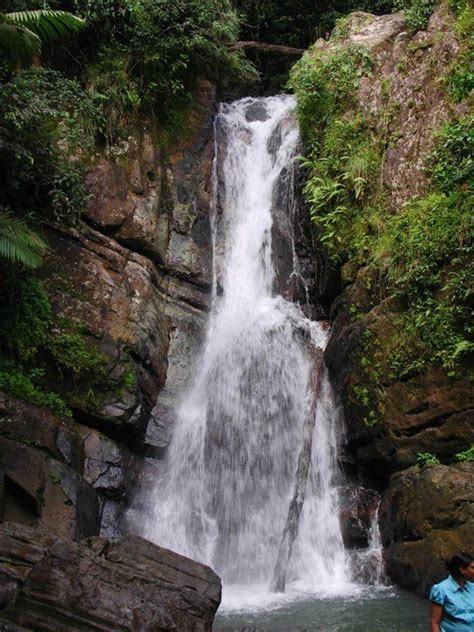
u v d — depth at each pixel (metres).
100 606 6.04
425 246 9.99
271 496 11.21
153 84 13.76
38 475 8.39
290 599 8.86
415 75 11.71
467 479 8.47
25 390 9.66
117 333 11.03
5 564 6.28
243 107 16.64
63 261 11.05
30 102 10.45
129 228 12.25
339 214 12.03
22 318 10.17
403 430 9.95
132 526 10.17
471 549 7.96
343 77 13.00
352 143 12.38
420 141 11.15
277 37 20.33
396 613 7.87
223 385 12.38
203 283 13.51
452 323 9.51
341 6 19.95
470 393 9.19
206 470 11.50
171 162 14.08
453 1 11.58
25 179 10.77
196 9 14.42
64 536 8.25
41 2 12.30
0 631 5.61
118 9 13.66
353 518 10.39
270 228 14.41
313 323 12.86
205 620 6.37
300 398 11.86
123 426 10.61
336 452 11.27
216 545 10.73
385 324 10.47
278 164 15.04
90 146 12.02
